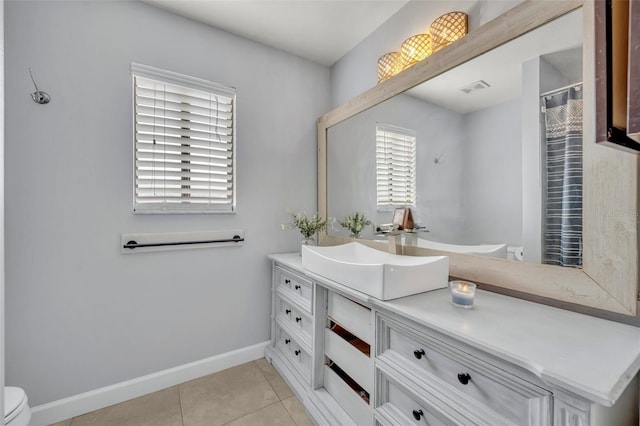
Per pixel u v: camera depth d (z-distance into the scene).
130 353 1.64
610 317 0.86
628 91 0.49
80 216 1.50
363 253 1.66
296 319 1.75
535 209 1.00
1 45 0.78
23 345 1.38
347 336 1.47
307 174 2.26
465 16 1.29
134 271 1.65
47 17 1.42
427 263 1.12
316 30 1.90
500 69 1.09
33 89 1.38
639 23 0.48
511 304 0.99
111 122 1.57
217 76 1.88
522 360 0.63
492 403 0.73
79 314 1.50
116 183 1.59
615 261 0.81
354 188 1.88
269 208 2.09
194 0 1.64
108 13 1.57
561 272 0.93
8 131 1.34
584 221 0.88
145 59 1.66
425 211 1.40
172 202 1.77
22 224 1.37
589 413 0.55
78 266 1.50
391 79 1.56
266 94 2.07
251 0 1.63
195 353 1.84
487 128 1.14
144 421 1.44
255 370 1.90
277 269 2.01
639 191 0.78
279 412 1.51
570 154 0.91
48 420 1.42
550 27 0.94
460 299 0.94
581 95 0.88
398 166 1.54
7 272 1.35
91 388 1.53
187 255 1.81
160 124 1.72
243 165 1.98
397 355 1.02
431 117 1.36
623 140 0.52
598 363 0.61
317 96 2.30
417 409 0.95
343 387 1.36
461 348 0.79
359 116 1.83
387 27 1.78
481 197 1.17
